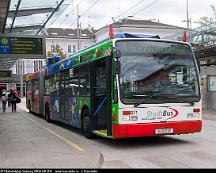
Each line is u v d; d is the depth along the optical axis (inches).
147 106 411.2
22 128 647.8
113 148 423.2
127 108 404.8
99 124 473.1
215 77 1050.7
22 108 1425.9
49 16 731.4
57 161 331.0
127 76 410.0
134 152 396.2
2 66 1505.9
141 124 407.8
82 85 518.0
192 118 432.5
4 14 605.0
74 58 561.9
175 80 428.8
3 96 1183.6
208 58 1047.6
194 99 434.3
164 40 431.5
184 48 440.1
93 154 365.1
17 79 2785.4
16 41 715.4
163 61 427.2
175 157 362.9
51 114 729.6
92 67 476.4
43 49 727.1
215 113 920.3
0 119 855.1
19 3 608.7
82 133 545.6
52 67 721.0
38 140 489.1
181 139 479.5
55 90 690.2
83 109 517.0
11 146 434.3
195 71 441.7
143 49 421.7
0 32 759.1
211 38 955.3
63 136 531.5
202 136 505.4
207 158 354.9
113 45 414.6
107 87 423.2
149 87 415.5
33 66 2925.7
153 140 475.5
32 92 1009.5
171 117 421.1
